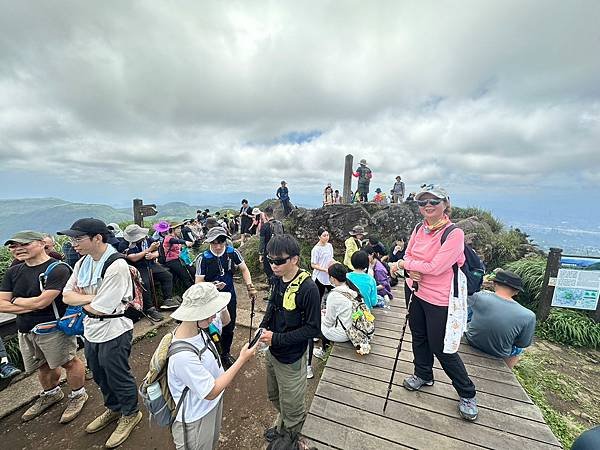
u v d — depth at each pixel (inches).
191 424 70.4
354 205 394.3
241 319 213.5
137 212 293.3
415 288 95.6
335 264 136.2
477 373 113.0
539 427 87.2
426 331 98.2
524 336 117.0
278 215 478.0
